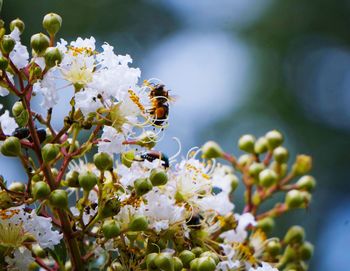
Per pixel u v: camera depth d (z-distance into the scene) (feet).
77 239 2.31
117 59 2.31
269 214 2.65
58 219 2.32
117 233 2.27
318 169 4.46
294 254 2.59
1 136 2.29
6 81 2.26
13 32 2.29
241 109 4.52
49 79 2.27
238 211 3.40
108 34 4.48
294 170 2.69
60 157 2.29
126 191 2.31
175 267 2.29
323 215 4.27
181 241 2.34
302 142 4.52
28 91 2.28
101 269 2.35
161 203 2.31
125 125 2.30
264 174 2.63
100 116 2.28
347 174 4.46
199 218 2.37
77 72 2.29
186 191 2.36
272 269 2.33
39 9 4.19
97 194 2.31
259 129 4.47
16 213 2.28
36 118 2.31
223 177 2.49
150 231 2.31
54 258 2.34
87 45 2.31
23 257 2.29
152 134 2.32
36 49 2.27
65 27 4.36
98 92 2.28
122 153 2.31
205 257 2.31
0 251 2.28
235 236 2.43
